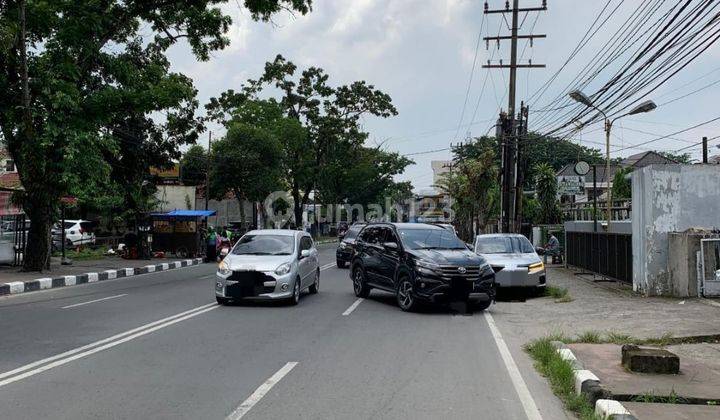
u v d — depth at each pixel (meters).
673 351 8.54
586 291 16.36
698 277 13.75
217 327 10.26
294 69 48.69
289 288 12.80
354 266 15.35
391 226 14.19
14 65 19.03
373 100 49.94
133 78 20.83
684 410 5.77
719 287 13.69
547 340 9.00
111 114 19.55
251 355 8.07
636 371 7.12
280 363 7.62
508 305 14.37
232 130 39.69
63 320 10.90
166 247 29.95
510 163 27.62
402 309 12.91
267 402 5.95
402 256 13.10
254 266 12.66
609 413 5.42
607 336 9.51
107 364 7.46
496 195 42.22
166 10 21.56
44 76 18.61
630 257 16.38
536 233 34.38
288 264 12.97
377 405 5.92
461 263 12.38
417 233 13.77
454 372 7.36
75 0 18.77
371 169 64.00
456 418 5.59
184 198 46.09
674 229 14.37
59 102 18.06
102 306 12.86
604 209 31.28
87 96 19.52
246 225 46.03
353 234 25.36
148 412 5.57
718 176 14.41
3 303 13.41
